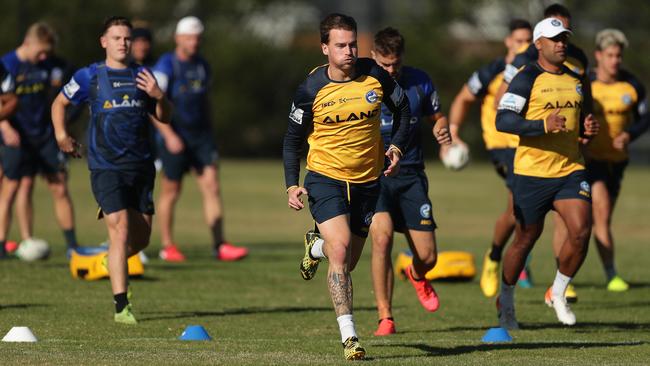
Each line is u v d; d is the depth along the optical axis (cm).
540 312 3875
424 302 3456
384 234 3281
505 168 4400
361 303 4072
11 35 16188
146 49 5241
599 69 4459
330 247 2678
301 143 2797
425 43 17850
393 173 2792
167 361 2608
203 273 4909
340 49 2664
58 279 4491
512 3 18038
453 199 9550
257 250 6022
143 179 3494
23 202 5316
